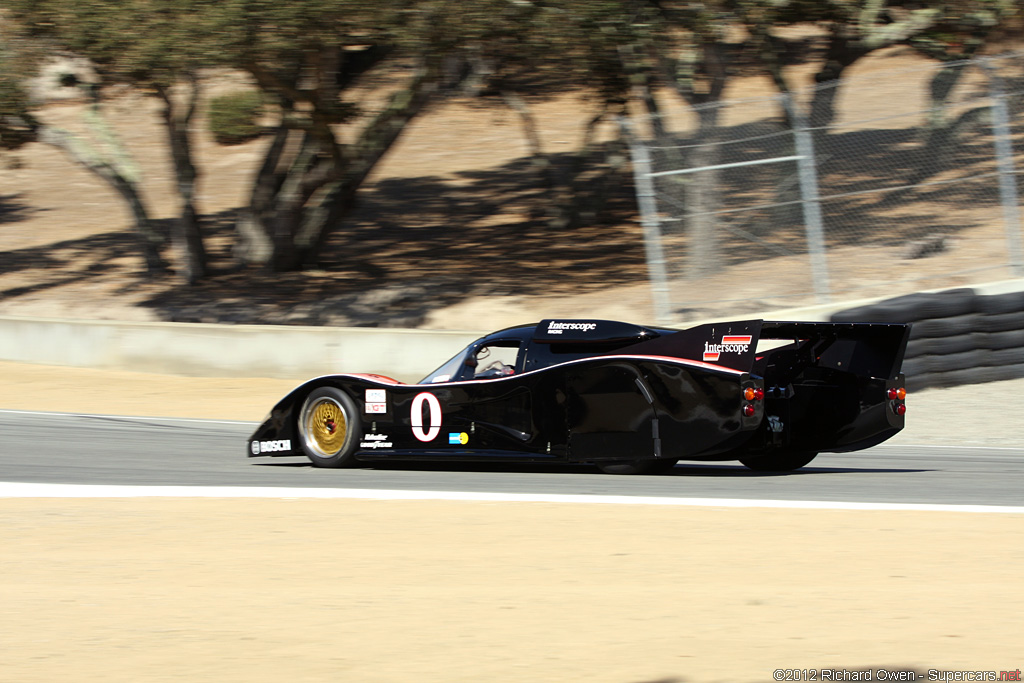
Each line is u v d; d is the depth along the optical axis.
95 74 81.75
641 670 14.40
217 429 47.91
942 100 82.69
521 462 35.62
